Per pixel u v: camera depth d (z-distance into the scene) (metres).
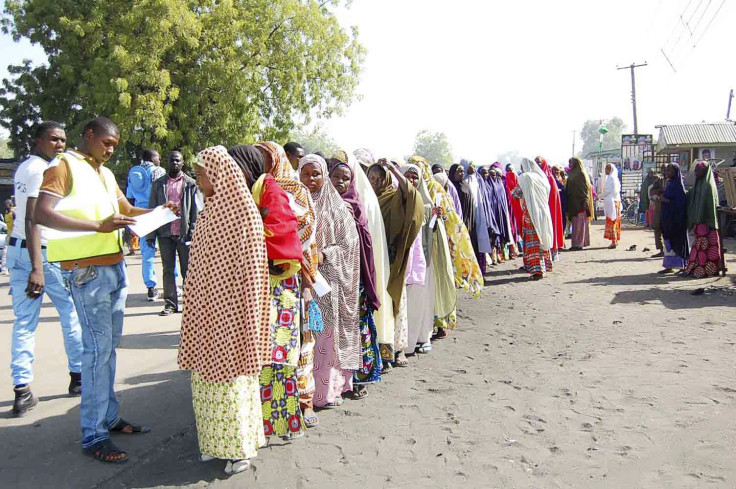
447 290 6.47
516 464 3.62
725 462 3.50
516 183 13.40
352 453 3.85
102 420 3.84
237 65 21.41
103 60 20.31
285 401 4.03
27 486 3.47
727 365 5.21
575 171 14.38
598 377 5.08
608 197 14.34
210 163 3.47
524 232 10.39
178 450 3.95
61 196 3.65
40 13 21.98
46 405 4.73
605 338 6.35
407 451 3.85
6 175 24.95
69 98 24.30
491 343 6.42
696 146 24.48
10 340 6.98
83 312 3.75
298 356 4.07
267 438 4.10
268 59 22.75
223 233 3.47
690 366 5.24
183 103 21.55
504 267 12.04
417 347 6.24
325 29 23.38
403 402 4.75
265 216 3.76
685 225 9.95
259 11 21.84
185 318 3.57
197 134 22.28
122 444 4.04
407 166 6.24
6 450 3.93
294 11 22.45
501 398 4.72
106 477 3.58
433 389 5.03
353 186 5.12
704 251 9.65
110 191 4.03
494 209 12.10
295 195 4.09
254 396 3.66
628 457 3.62
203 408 3.58
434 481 3.45
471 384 5.11
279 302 3.91
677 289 8.83
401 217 5.46
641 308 7.70
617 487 3.29
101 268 3.77
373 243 5.21
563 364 5.52
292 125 24.53
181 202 7.87
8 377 5.50
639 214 21.98
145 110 20.00
